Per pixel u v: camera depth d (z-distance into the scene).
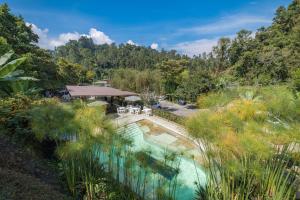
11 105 5.50
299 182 4.41
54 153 4.66
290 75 25.17
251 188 4.27
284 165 4.42
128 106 17.09
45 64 20.08
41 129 4.15
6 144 4.54
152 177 4.20
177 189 4.61
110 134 4.16
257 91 9.07
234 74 33.00
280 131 4.16
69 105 4.97
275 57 28.20
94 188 4.14
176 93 25.62
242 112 4.67
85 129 4.11
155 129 10.12
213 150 4.25
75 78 34.00
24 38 18.00
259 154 3.89
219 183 4.36
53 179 4.30
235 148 4.05
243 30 39.47
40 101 6.12
